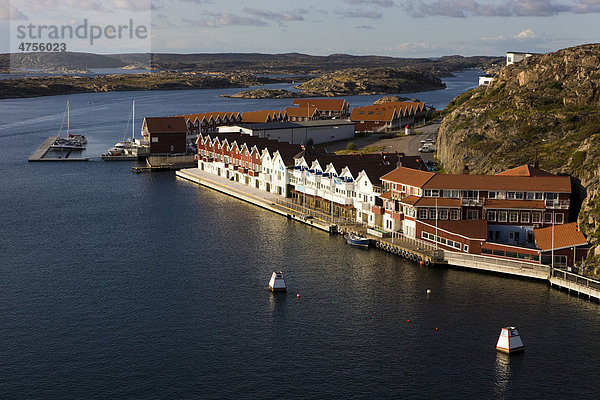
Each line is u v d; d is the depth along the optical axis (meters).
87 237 121.62
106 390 66.88
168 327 81.44
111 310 86.56
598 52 171.50
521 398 66.06
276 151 151.75
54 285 95.81
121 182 178.62
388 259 107.31
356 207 126.56
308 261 106.50
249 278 98.75
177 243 117.19
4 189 167.38
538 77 173.38
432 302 88.81
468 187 110.81
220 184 167.88
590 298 88.38
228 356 74.00
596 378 69.56
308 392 66.81
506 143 145.88
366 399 65.75
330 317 84.44
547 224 108.81
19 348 75.50
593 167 115.88
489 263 99.56
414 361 73.12
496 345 76.56
